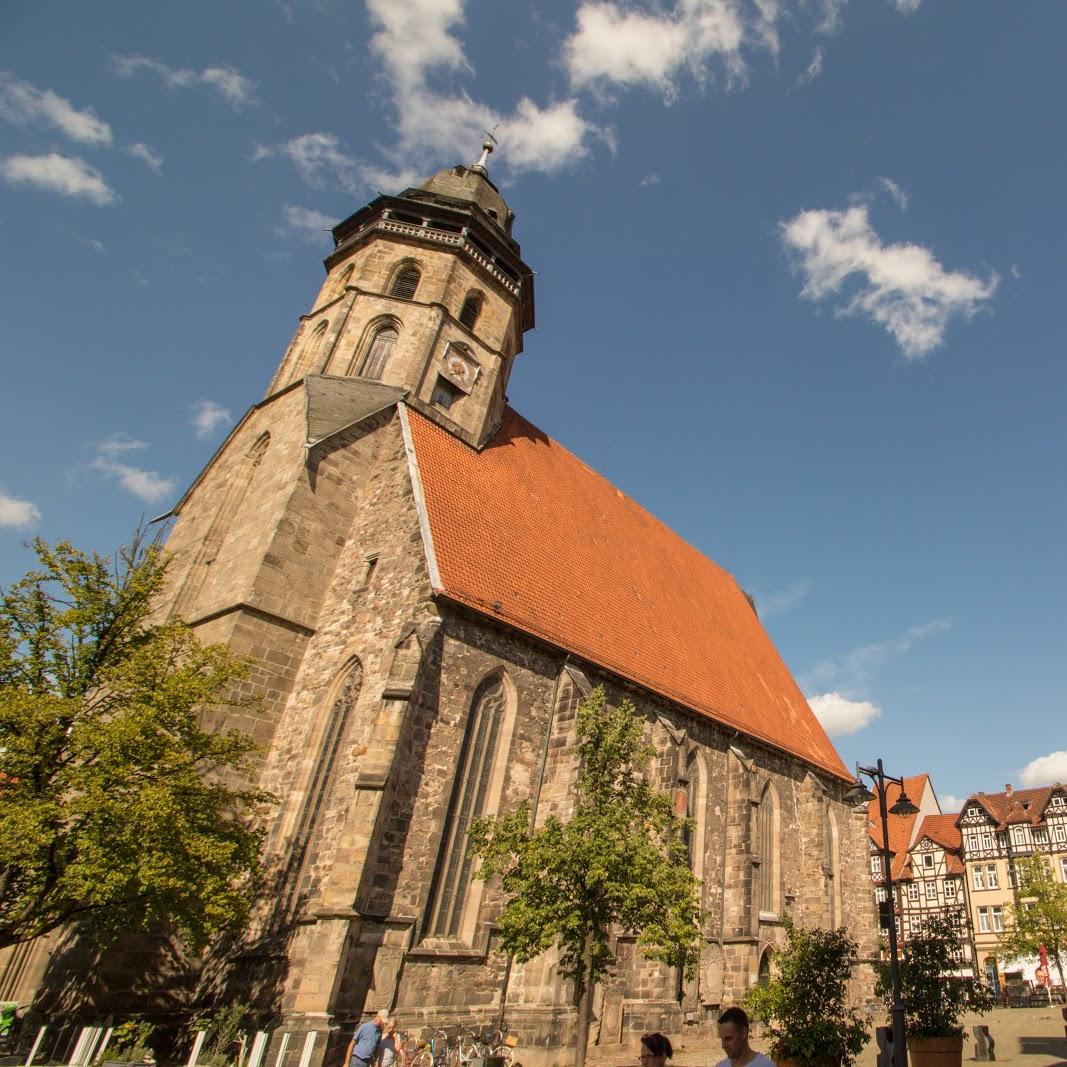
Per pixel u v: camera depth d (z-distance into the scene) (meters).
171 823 16.27
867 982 36.97
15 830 14.85
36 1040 16.72
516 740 23.81
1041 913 49.69
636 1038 23.30
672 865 18.03
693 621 39.53
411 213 37.00
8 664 16.98
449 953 20.08
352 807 19.27
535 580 28.41
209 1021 17.55
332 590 26.62
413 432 29.36
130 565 19.14
